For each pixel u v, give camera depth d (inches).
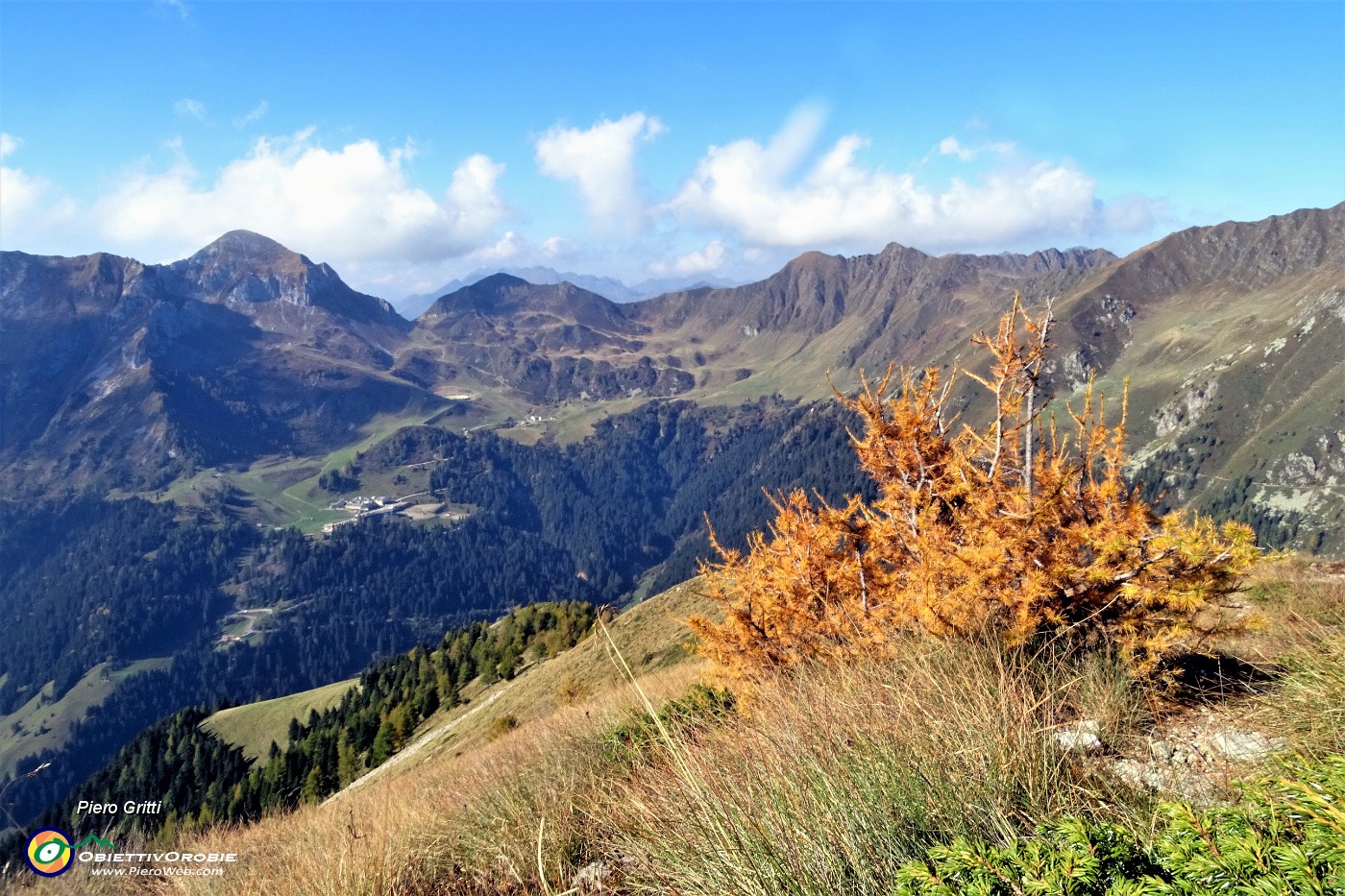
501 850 188.5
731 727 158.7
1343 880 61.6
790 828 103.3
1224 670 189.6
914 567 270.8
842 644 286.0
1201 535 202.8
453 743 1599.4
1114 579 205.9
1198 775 117.9
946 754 118.5
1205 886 67.6
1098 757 134.5
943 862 82.9
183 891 251.3
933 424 300.7
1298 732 123.3
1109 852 75.4
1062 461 241.6
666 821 128.6
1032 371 251.4
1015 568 214.2
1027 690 145.6
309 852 226.2
